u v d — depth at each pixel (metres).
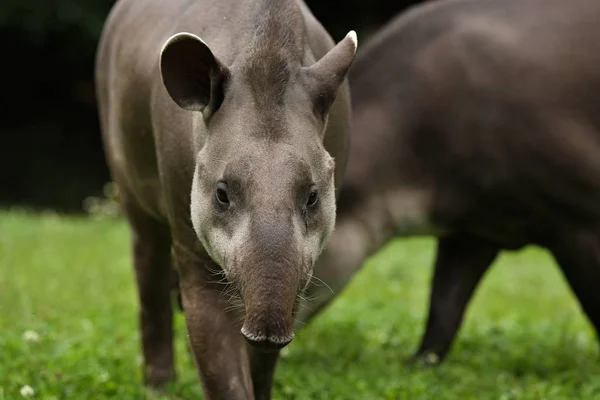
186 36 10.04
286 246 9.14
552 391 15.37
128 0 14.14
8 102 48.91
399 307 22.05
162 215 12.92
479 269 17.86
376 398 14.78
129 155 13.04
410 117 16.17
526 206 16.23
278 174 9.51
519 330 20.30
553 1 16.70
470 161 16.11
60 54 47.31
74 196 46.28
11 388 13.85
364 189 15.91
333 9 46.00
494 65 16.17
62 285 23.36
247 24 11.43
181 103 10.31
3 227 32.41
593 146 16.17
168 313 14.92
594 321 16.64
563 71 16.23
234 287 9.66
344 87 12.35
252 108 10.00
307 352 17.52
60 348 15.01
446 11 16.78
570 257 16.36
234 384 11.38
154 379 14.90
